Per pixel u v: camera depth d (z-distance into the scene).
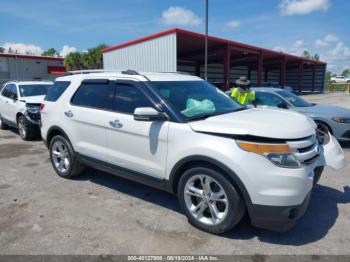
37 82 9.88
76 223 3.50
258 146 2.86
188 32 17.42
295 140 2.96
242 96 7.07
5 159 6.39
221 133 3.05
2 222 3.54
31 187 4.69
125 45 19.70
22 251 2.95
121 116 3.95
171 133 3.39
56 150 5.17
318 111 7.52
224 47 22.38
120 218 3.63
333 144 3.92
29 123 8.23
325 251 2.93
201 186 3.36
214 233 3.23
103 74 4.43
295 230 3.33
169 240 3.14
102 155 4.27
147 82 3.85
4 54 39.53
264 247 3.01
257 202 2.87
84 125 4.47
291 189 2.81
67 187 4.68
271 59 32.62
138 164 3.80
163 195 4.33
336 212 3.77
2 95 10.15
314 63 38.81
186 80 4.36
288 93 8.52
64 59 43.19
